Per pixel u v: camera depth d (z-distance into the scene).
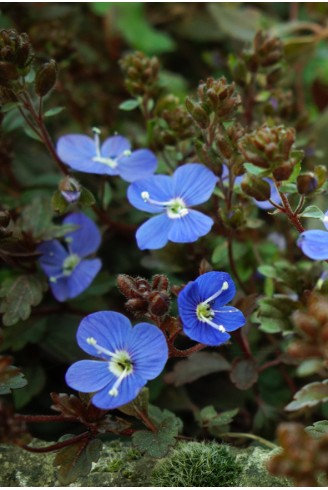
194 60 0.28
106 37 0.26
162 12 0.28
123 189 0.22
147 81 0.21
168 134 0.20
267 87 0.22
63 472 0.17
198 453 0.17
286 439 0.16
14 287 0.19
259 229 0.21
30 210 0.20
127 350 0.16
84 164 0.19
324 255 0.16
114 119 0.25
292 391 0.20
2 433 0.16
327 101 0.26
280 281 0.19
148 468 0.17
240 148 0.17
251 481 0.17
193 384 0.20
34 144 0.24
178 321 0.17
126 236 0.22
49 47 0.23
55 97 0.25
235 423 0.20
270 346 0.20
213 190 0.19
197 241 0.20
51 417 0.17
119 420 0.17
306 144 0.22
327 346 0.16
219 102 0.18
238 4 0.28
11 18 0.25
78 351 0.20
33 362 0.20
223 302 0.17
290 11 0.29
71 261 0.20
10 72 0.18
